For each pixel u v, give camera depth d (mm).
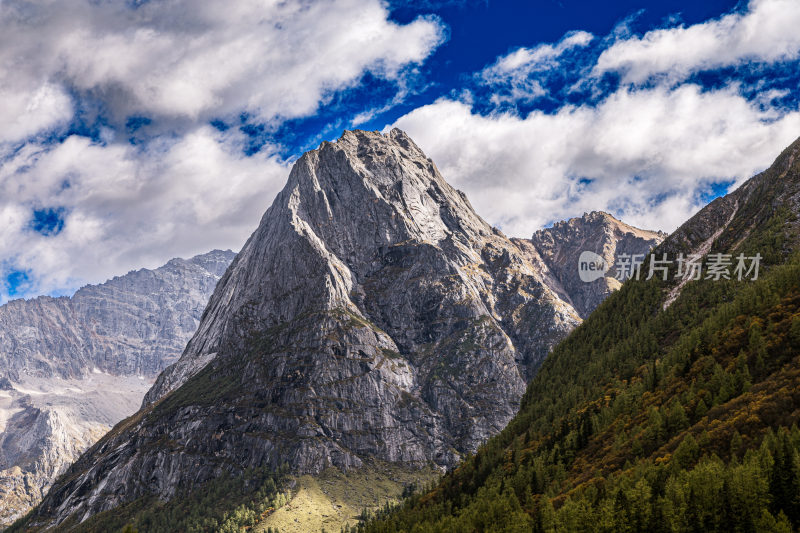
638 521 150250
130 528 149375
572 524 159125
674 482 150750
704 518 142375
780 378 178500
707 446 163875
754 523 135500
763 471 142125
